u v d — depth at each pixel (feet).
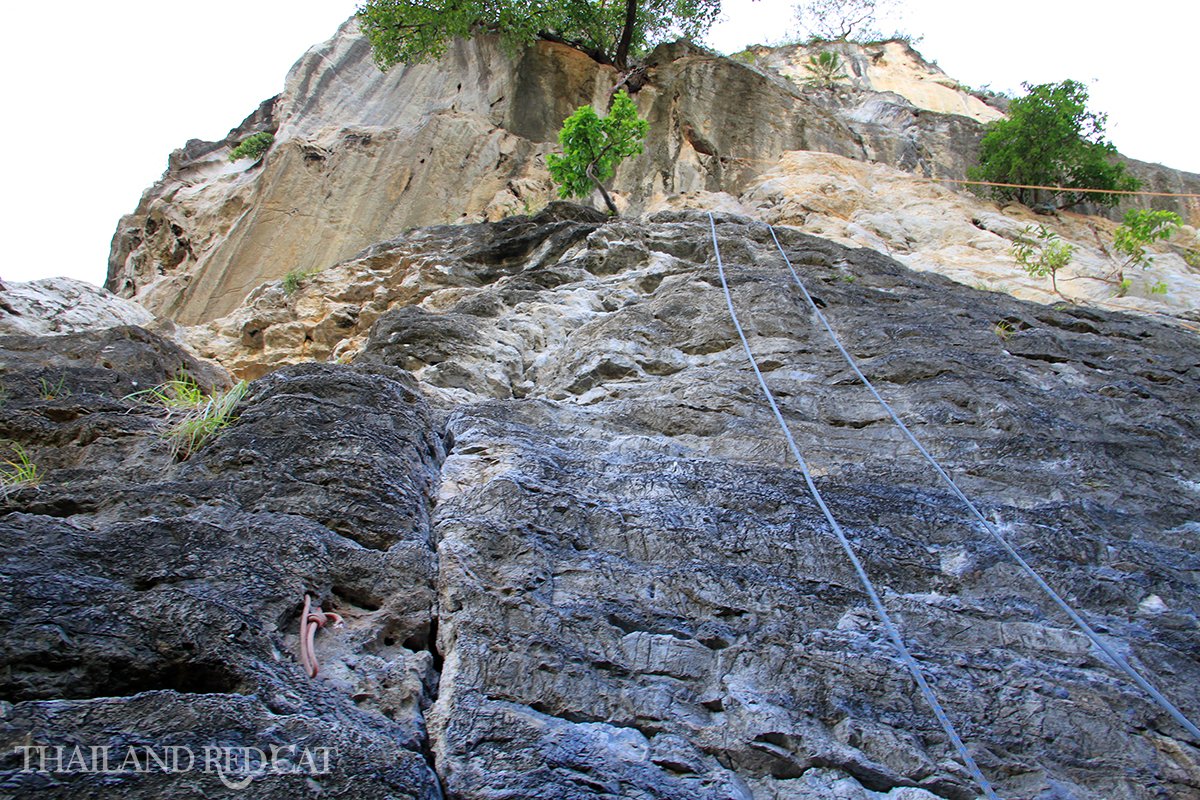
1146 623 15.25
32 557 11.98
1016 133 59.77
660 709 12.25
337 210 55.01
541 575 14.16
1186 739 12.75
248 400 17.80
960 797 11.63
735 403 22.43
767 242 38.60
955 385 23.86
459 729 11.23
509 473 16.66
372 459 15.83
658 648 13.21
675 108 61.31
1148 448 22.17
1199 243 62.39
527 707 11.93
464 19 60.90
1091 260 50.26
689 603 14.20
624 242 36.63
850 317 29.40
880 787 11.68
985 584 15.84
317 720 10.53
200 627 11.27
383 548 14.38
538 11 62.18
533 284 34.24
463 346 27.37
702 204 53.06
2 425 16.56
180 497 14.24
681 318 28.71
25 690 10.24
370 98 63.26
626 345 26.61
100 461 15.96
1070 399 24.94
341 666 11.99
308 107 62.49
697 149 60.18
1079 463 20.71
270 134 62.13
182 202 58.65
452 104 61.16
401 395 19.16
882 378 24.94
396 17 60.54
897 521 17.28
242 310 44.34
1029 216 57.52
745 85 63.31
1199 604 15.94
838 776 11.65
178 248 56.54
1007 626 14.65
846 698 12.69
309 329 41.34
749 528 16.11
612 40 66.39
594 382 25.59
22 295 31.60
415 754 10.47
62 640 10.68
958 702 12.85
